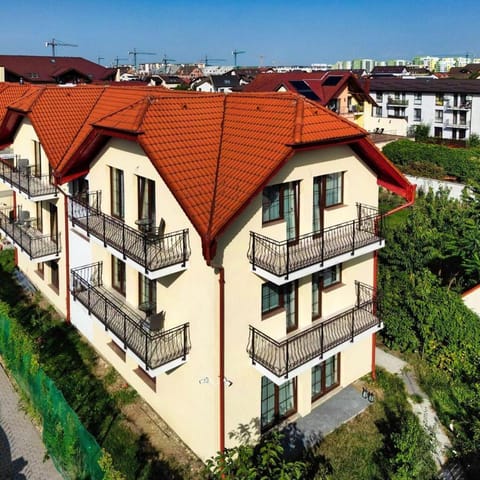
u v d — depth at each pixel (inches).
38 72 3063.5
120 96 778.2
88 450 492.1
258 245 523.8
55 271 880.3
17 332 665.6
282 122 536.4
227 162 528.1
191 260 522.9
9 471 551.8
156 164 498.0
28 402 646.5
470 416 597.0
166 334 539.2
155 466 555.8
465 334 707.4
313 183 581.9
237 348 532.4
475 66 4466.0
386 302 756.6
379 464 558.6
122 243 569.0
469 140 2455.7
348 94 2266.2
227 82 3627.0
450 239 918.4
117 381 696.4
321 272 624.1
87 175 685.9
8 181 862.5
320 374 658.8
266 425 599.8
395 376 712.4
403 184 637.9
